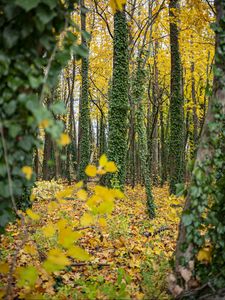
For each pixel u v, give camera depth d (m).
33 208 8.99
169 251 5.72
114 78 12.27
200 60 17.33
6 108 2.53
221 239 3.37
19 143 2.64
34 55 2.71
